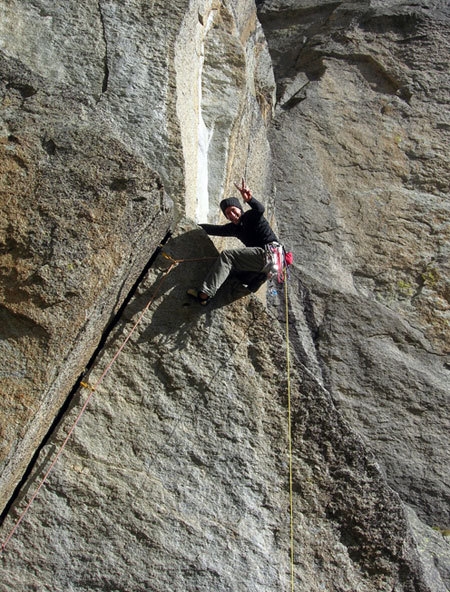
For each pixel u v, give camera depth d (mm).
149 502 5152
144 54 6441
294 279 8273
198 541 5102
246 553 5117
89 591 4938
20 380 4922
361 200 9070
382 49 10445
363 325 8008
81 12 6559
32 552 4977
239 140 8102
